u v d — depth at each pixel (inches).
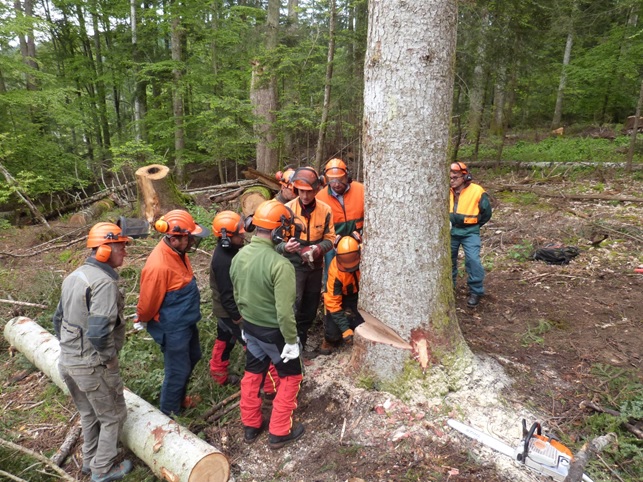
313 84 388.5
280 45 348.8
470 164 515.8
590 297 193.6
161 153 549.0
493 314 183.5
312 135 518.9
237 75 493.4
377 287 127.1
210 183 560.1
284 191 169.5
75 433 135.0
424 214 119.7
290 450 119.1
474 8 415.2
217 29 482.3
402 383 125.2
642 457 105.5
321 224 150.9
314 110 370.6
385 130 116.8
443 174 121.0
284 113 358.6
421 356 124.3
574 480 89.9
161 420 121.0
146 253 265.9
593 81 620.4
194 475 105.9
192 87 471.8
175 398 136.2
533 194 368.2
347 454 112.3
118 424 116.1
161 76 492.7
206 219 297.6
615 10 474.3
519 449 101.7
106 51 588.4
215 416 138.1
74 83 616.4
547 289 205.2
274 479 110.3
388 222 121.6
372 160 121.9
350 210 164.9
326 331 157.5
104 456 114.6
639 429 114.7
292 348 111.0
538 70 489.1
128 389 138.2
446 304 127.2
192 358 145.6
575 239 262.5
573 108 721.0
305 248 146.3
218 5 476.4
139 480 117.2
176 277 127.7
